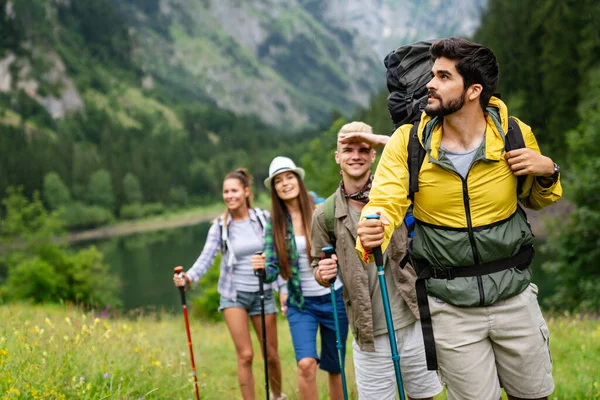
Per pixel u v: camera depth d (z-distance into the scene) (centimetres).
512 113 5525
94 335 527
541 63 5534
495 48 6272
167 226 13562
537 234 2853
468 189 270
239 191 513
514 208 278
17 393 348
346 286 370
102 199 14350
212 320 1833
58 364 416
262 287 465
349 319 377
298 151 18900
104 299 2970
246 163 18375
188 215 15238
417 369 369
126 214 14525
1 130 15862
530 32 5838
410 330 367
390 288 366
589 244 1750
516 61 5900
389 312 286
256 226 513
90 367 436
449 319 279
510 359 281
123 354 494
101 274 3023
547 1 5769
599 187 1708
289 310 460
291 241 466
